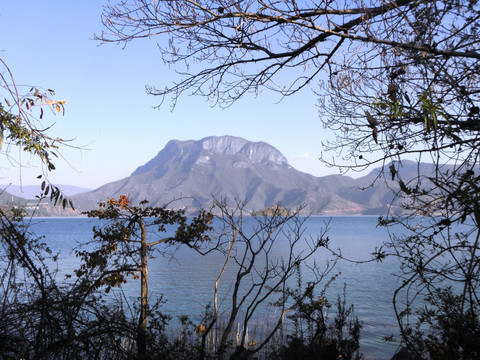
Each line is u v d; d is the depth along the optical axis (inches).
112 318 185.5
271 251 2230.6
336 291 956.0
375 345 514.9
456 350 103.0
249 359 199.6
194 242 305.1
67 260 1531.7
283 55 160.7
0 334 147.2
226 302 831.1
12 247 149.0
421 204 120.3
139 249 282.7
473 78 135.2
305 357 190.4
